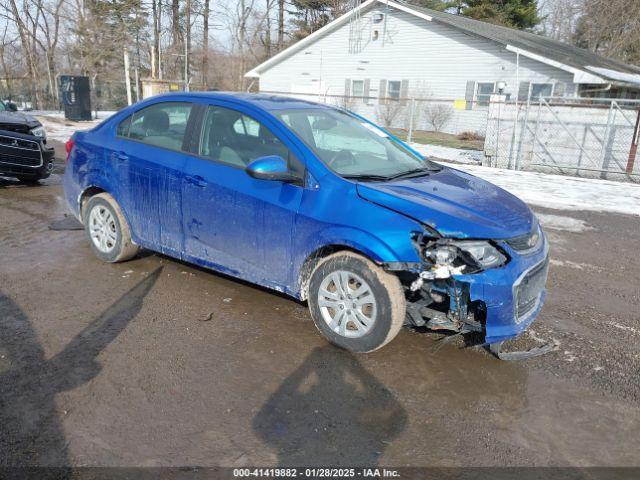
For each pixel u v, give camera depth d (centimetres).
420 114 2462
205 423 287
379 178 385
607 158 1312
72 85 2167
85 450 263
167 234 462
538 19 4197
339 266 358
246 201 398
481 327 340
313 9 4403
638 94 2519
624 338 408
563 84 2111
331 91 2753
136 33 3769
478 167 1387
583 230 743
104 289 461
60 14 3728
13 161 822
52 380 321
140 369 337
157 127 473
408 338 392
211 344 373
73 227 646
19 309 415
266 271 401
